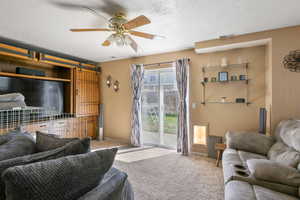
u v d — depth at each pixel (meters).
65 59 4.18
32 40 3.19
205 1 1.92
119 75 4.80
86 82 4.70
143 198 2.02
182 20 2.40
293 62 2.52
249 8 2.07
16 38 3.09
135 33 2.31
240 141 2.62
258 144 2.50
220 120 3.46
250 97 3.19
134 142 4.35
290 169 1.52
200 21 2.43
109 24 2.51
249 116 3.20
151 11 2.14
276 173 1.51
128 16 2.26
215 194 2.11
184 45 3.52
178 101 3.84
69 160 0.88
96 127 5.11
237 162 2.07
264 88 3.07
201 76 3.64
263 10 2.12
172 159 3.35
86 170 0.90
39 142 1.50
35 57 3.57
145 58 4.36
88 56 4.44
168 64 4.05
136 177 2.57
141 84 4.31
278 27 2.62
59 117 4.28
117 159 3.34
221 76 3.37
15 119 3.25
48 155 1.06
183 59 3.70
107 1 1.92
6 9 2.07
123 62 4.73
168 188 2.25
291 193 1.42
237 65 3.29
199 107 3.66
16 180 0.69
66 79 4.34
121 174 1.28
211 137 3.43
